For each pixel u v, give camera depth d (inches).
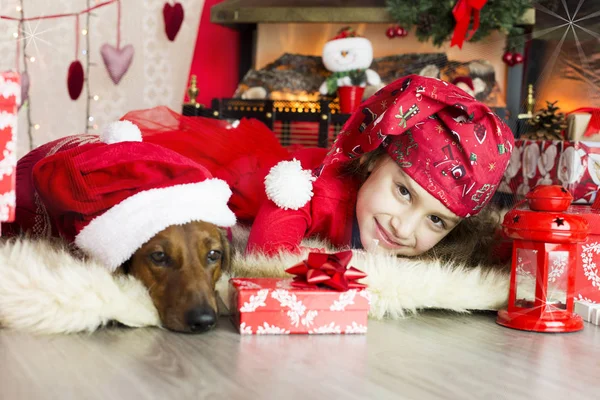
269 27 154.0
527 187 88.8
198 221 53.8
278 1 149.5
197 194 53.6
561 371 45.9
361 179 71.9
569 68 89.8
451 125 62.9
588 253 65.3
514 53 137.4
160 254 51.8
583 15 88.3
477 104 62.7
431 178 63.4
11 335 47.7
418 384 41.4
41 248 53.6
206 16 162.7
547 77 91.9
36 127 137.1
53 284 48.7
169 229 52.1
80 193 53.3
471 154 62.7
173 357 44.6
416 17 138.0
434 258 68.7
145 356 44.6
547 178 83.4
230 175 79.4
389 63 147.8
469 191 63.9
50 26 138.3
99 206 53.2
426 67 144.6
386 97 66.6
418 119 63.3
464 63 143.6
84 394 36.9
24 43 135.9
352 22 146.5
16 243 53.4
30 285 48.6
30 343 46.2
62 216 56.6
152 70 151.8
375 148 66.4
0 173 43.1
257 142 88.1
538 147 86.1
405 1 137.2
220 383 39.8
